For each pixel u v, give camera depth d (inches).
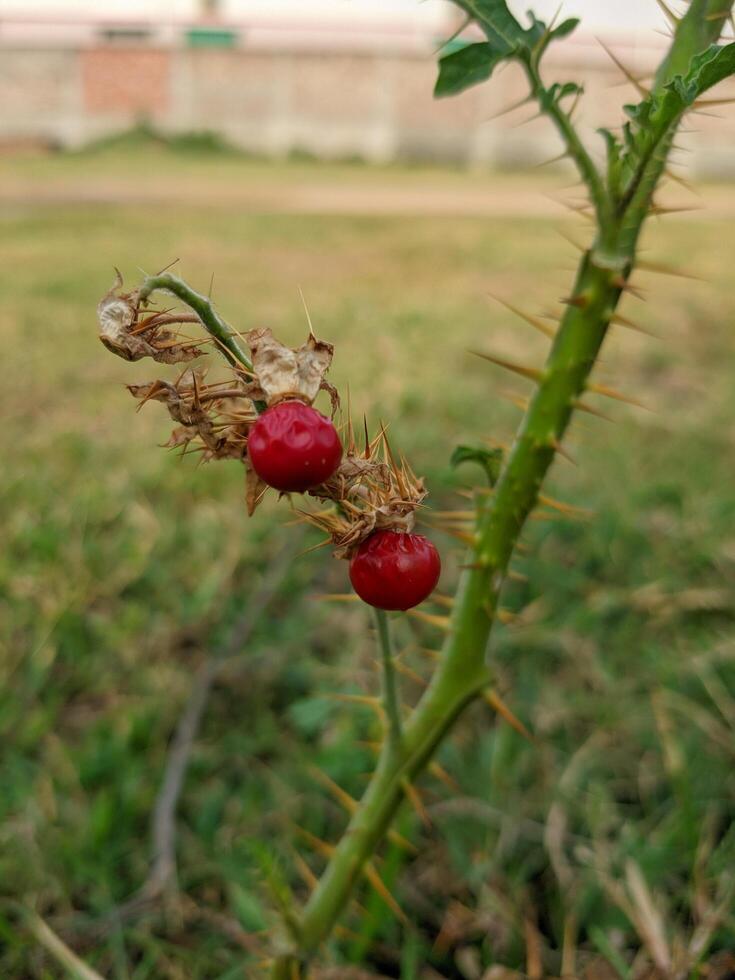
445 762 10.6
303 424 4.4
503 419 18.9
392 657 5.8
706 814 9.9
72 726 11.3
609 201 5.1
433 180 82.9
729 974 8.2
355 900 9.1
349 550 4.9
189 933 8.8
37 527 14.4
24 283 30.2
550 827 9.8
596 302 5.2
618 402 20.4
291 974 6.4
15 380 20.8
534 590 13.4
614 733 11.2
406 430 17.9
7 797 10.1
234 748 10.9
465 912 9.0
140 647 12.4
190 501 15.8
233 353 4.7
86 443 17.5
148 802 10.2
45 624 12.4
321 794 10.3
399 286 32.3
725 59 4.5
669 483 15.9
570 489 15.8
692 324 27.7
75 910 9.1
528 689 11.7
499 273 35.2
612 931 8.8
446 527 5.8
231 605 13.0
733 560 14.0
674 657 12.0
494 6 4.8
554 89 4.9
